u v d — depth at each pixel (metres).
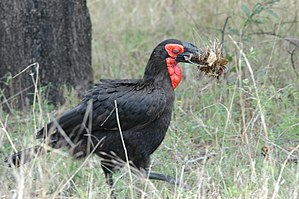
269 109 13.30
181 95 14.04
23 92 14.32
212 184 10.75
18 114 13.98
